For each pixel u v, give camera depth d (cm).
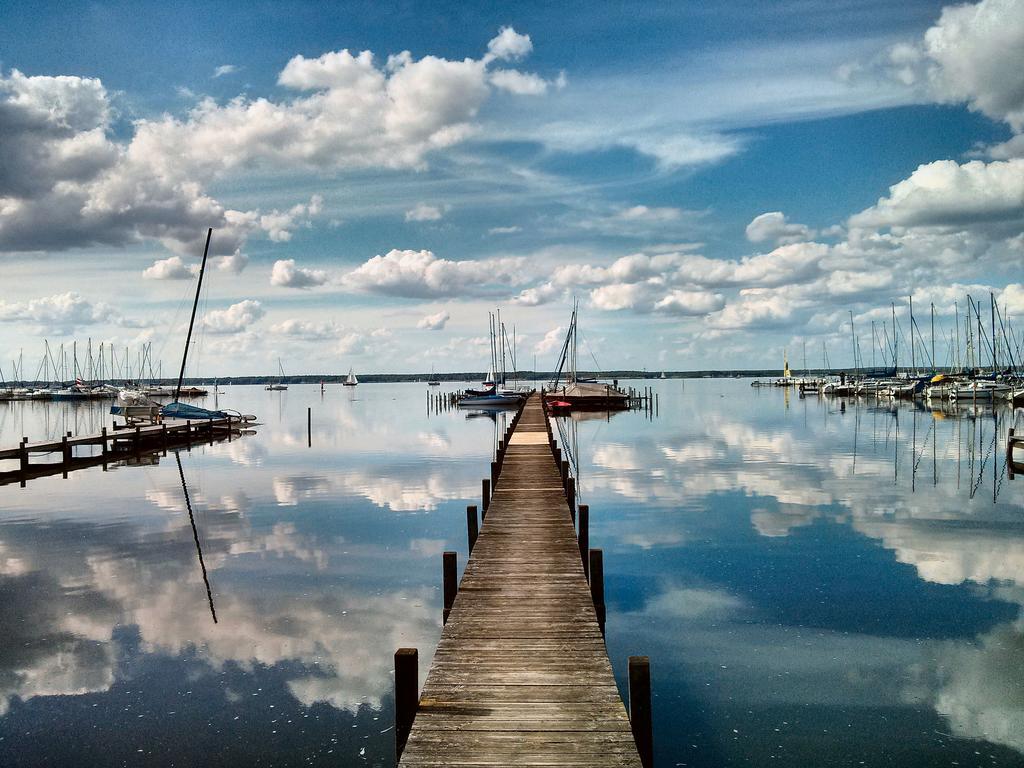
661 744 760
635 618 1133
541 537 1344
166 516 2008
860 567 1395
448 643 822
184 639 1062
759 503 2077
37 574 1409
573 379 8675
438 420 6500
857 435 4241
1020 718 809
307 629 1103
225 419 5284
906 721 803
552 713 642
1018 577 1324
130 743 764
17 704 856
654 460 3127
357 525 1866
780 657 978
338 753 743
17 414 8644
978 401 7931
